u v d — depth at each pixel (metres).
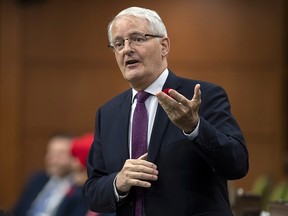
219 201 4.36
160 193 4.29
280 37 13.52
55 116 14.09
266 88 13.63
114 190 4.33
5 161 14.12
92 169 4.73
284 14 13.59
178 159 4.30
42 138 14.11
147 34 4.39
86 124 14.02
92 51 13.98
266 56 13.58
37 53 14.12
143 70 4.39
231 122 4.37
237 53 13.59
